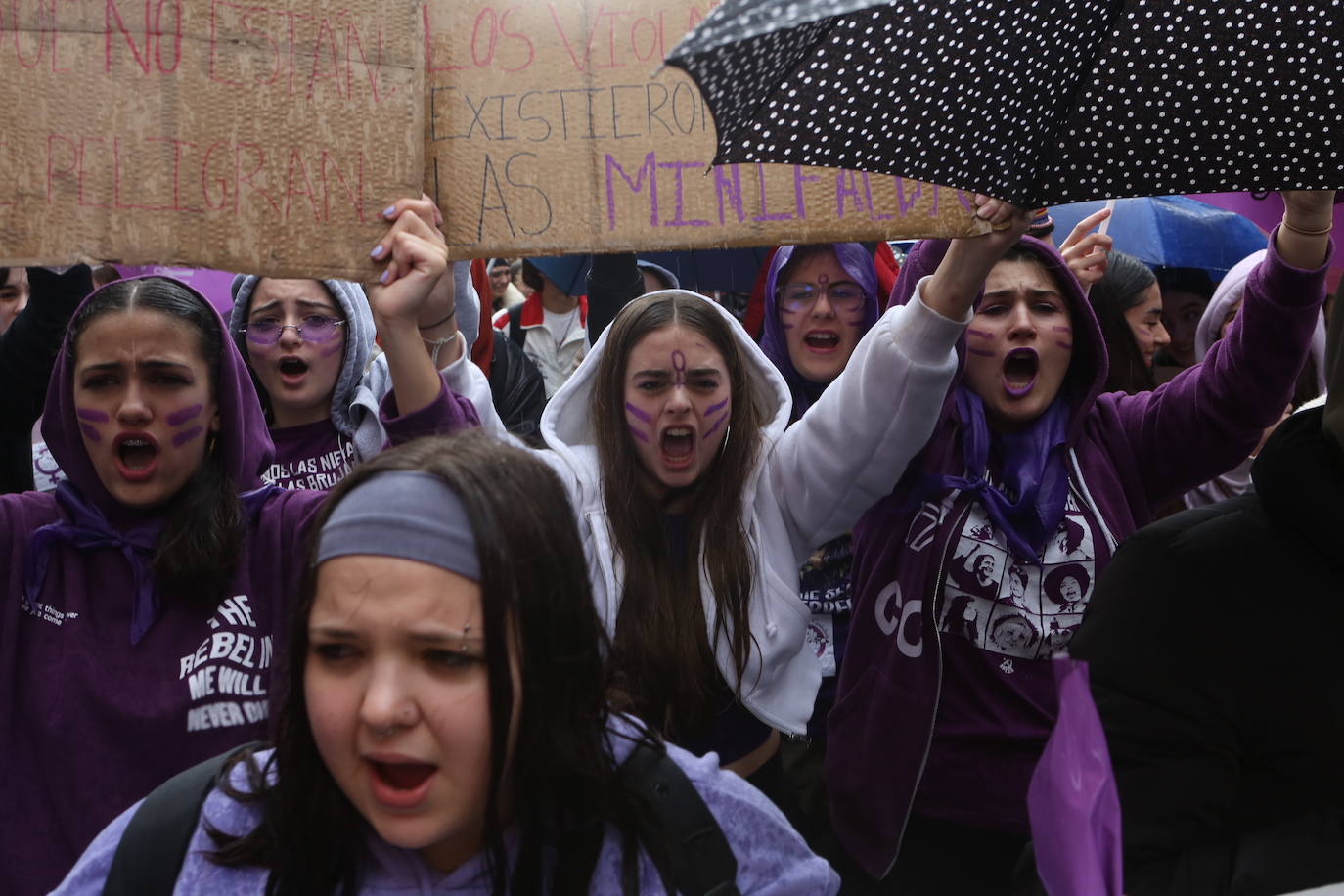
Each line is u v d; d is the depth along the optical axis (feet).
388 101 6.34
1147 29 5.37
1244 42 5.38
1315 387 11.37
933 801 8.04
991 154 5.42
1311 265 7.45
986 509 8.17
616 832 4.00
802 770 9.83
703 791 4.19
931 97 5.16
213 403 6.99
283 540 6.84
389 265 6.39
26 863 6.27
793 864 4.31
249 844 3.95
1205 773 5.11
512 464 3.88
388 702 3.53
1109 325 10.34
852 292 11.25
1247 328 7.79
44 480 10.26
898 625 8.18
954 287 7.32
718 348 8.37
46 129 6.00
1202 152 5.68
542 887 3.93
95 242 6.04
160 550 6.55
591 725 3.95
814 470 8.14
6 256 5.97
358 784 3.69
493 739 3.67
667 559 8.30
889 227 6.59
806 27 4.47
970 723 7.96
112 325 6.67
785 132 4.95
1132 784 5.18
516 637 3.71
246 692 6.52
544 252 6.56
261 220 6.22
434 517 3.65
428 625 3.56
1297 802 5.15
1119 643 5.32
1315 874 4.92
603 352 8.48
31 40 5.99
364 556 3.60
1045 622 7.91
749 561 8.16
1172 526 5.43
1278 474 5.12
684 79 6.52
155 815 4.11
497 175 6.57
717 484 8.30
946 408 8.47
